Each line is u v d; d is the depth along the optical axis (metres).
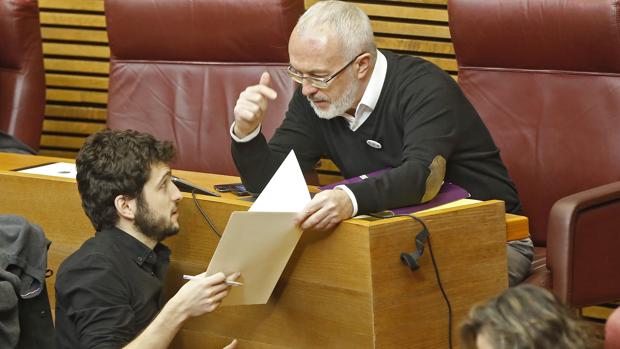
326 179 9.35
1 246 4.79
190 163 7.94
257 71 7.90
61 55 9.98
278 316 5.13
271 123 7.71
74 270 4.94
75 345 4.95
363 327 4.79
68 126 10.05
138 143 5.09
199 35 7.93
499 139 7.16
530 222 7.09
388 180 5.04
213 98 7.96
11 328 4.61
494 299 2.87
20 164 6.23
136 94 8.16
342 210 4.77
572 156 6.96
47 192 5.76
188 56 8.06
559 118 7.03
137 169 5.03
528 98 7.13
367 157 6.09
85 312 4.86
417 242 4.79
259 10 7.73
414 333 4.90
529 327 2.73
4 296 4.56
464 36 7.22
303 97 6.34
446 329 5.02
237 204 5.12
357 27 5.69
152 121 8.06
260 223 4.64
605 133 6.88
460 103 6.03
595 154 6.89
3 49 8.56
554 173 7.00
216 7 7.83
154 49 8.12
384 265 4.73
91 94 9.97
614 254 6.02
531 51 7.05
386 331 4.79
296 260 4.99
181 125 7.98
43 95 8.70
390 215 4.89
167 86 8.11
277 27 7.71
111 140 5.09
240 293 4.87
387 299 4.77
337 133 6.16
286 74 7.79
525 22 6.97
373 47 5.80
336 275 4.84
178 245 5.41
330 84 5.68
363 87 5.84
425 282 4.91
